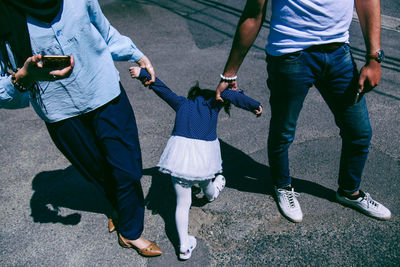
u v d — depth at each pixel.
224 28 5.95
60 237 2.67
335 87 2.20
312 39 2.00
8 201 2.98
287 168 2.66
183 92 4.29
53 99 1.88
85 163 2.26
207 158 2.25
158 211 2.83
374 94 4.16
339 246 2.51
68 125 2.02
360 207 2.71
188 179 2.20
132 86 4.49
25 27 1.62
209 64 4.89
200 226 2.69
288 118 2.34
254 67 4.79
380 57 2.03
